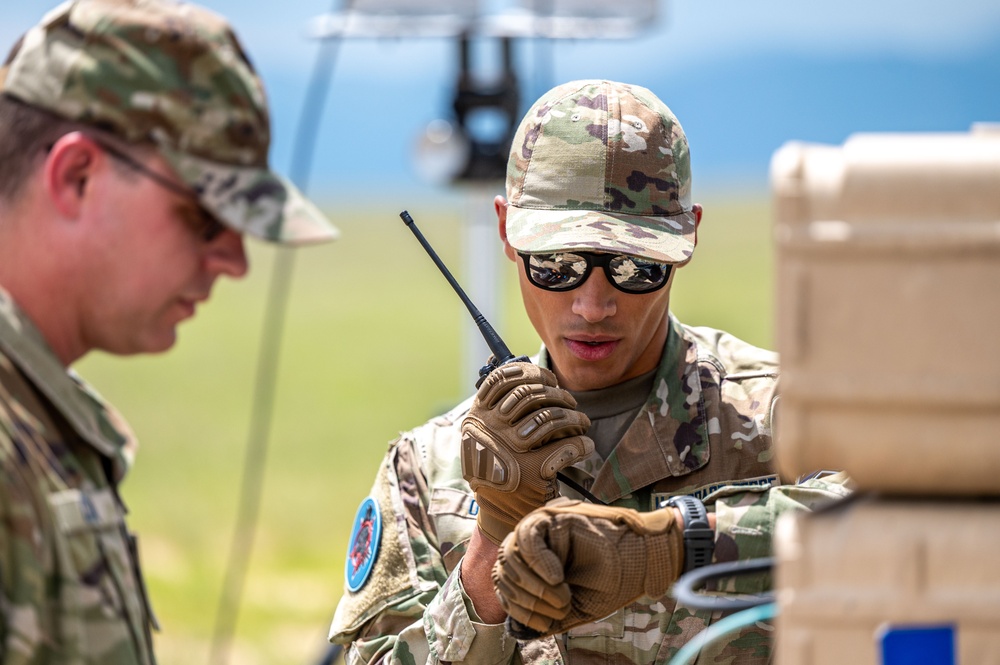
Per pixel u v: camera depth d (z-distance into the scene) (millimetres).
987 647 2275
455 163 10336
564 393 3680
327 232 3041
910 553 2275
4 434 2762
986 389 2227
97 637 2859
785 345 2303
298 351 46188
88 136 2863
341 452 28094
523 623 3262
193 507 22016
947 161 2256
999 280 2230
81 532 2865
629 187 3975
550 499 3621
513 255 4285
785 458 2344
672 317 4461
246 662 13266
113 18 2902
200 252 3027
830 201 2275
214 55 2967
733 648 3861
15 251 2918
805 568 2309
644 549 3246
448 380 39062
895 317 2258
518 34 10344
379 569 4133
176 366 42344
